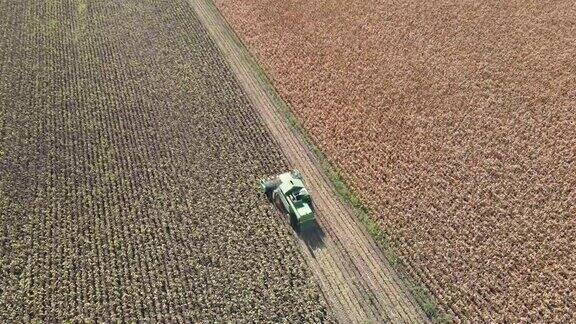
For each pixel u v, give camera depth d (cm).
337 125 3275
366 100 3441
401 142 3111
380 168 2947
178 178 2986
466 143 3067
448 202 2733
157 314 2316
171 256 2553
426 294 2377
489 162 2936
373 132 3194
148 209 2808
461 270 2430
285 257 2544
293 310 2317
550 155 2955
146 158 3131
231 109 3503
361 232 2678
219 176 2992
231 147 3192
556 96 3362
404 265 2495
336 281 2464
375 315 2317
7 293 2397
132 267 2506
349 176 2950
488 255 2464
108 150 3197
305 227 2667
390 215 2709
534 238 2525
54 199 2864
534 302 2283
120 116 3478
